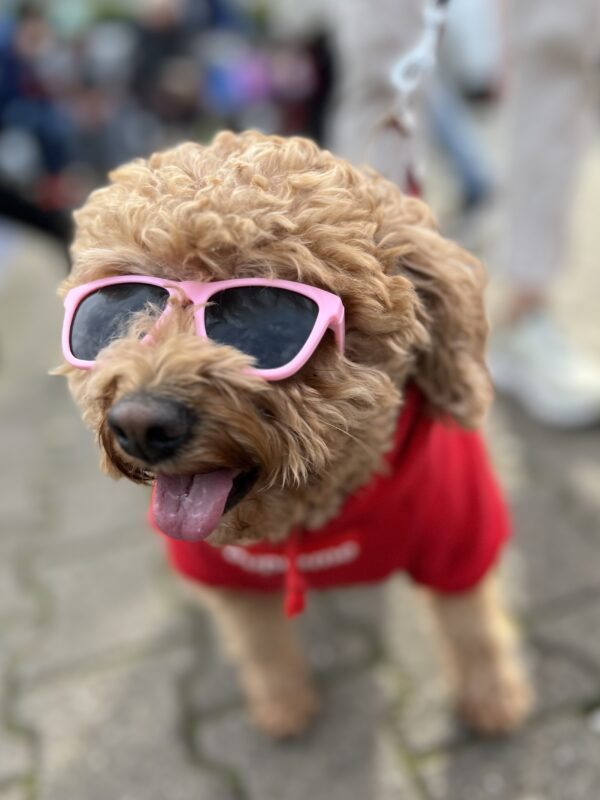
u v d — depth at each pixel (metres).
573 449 0.71
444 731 0.47
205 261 0.29
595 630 0.52
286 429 0.30
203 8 1.94
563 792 0.42
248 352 0.29
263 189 0.31
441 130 1.21
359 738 0.47
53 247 1.13
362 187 0.34
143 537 0.67
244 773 0.46
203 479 0.31
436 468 0.41
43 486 0.77
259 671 0.48
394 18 0.59
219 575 0.42
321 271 0.30
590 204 1.33
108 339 0.31
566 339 0.79
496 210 1.26
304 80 1.56
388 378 0.33
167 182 0.31
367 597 0.58
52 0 3.32
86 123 1.75
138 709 0.51
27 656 0.56
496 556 0.43
